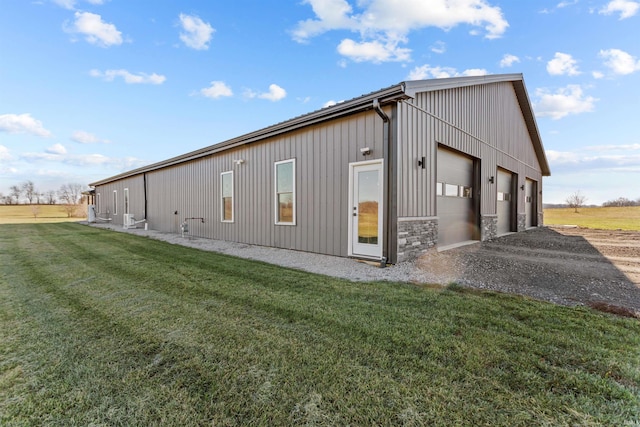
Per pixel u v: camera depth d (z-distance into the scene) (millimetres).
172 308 3129
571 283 4094
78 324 2732
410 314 2898
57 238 9648
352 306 3145
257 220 8117
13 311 3068
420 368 1954
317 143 6500
